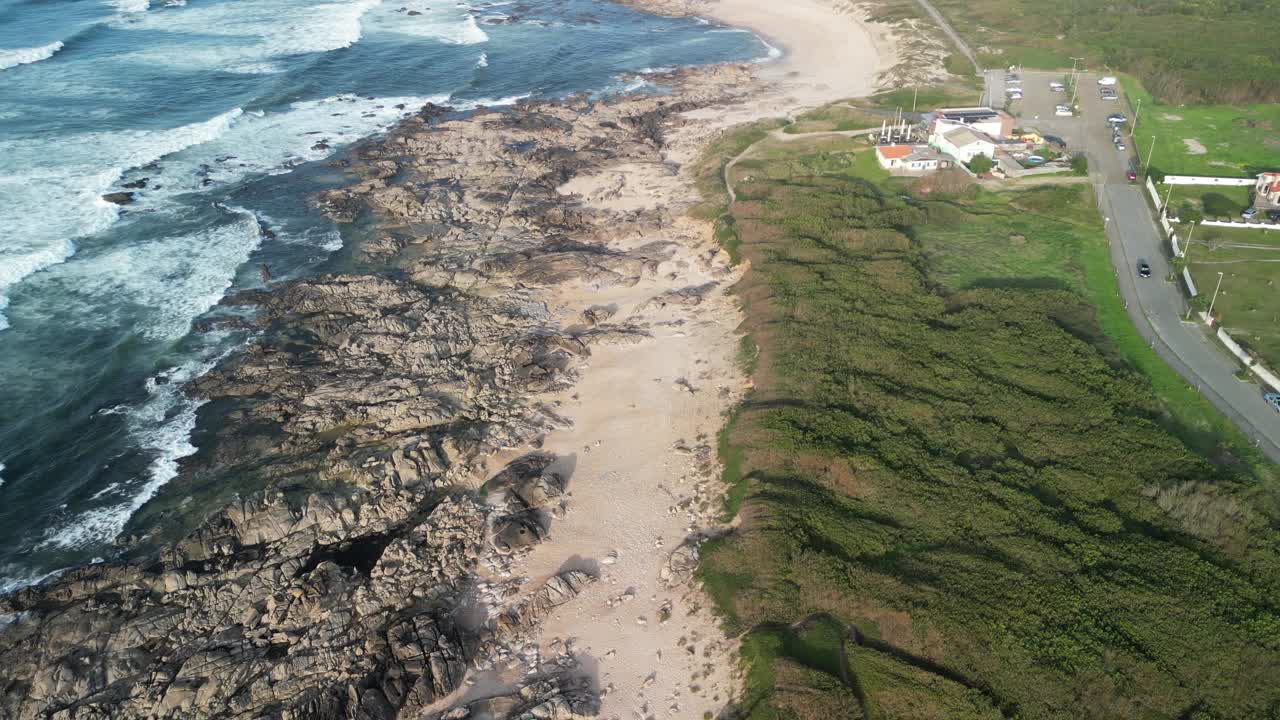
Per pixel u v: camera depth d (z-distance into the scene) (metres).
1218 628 50.62
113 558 62.12
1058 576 54.66
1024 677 48.97
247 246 100.31
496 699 52.38
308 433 73.62
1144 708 47.28
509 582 60.31
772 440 67.50
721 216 105.00
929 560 56.56
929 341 78.50
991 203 104.75
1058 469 63.34
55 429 73.38
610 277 95.50
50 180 110.56
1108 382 71.31
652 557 61.34
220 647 55.44
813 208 103.06
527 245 102.12
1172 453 63.12
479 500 67.19
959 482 62.59
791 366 76.69
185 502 66.88
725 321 87.44
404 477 68.75
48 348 82.38
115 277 93.19
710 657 53.31
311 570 61.22
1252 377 71.56
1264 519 56.94
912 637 51.88
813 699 48.12
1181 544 57.09
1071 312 81.81
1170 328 78.81
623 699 51.81
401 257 99.94
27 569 61.06
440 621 56.34
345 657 54.31
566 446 72.31
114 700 52.50
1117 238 95.00
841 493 62.97
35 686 52.88
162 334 85.06
